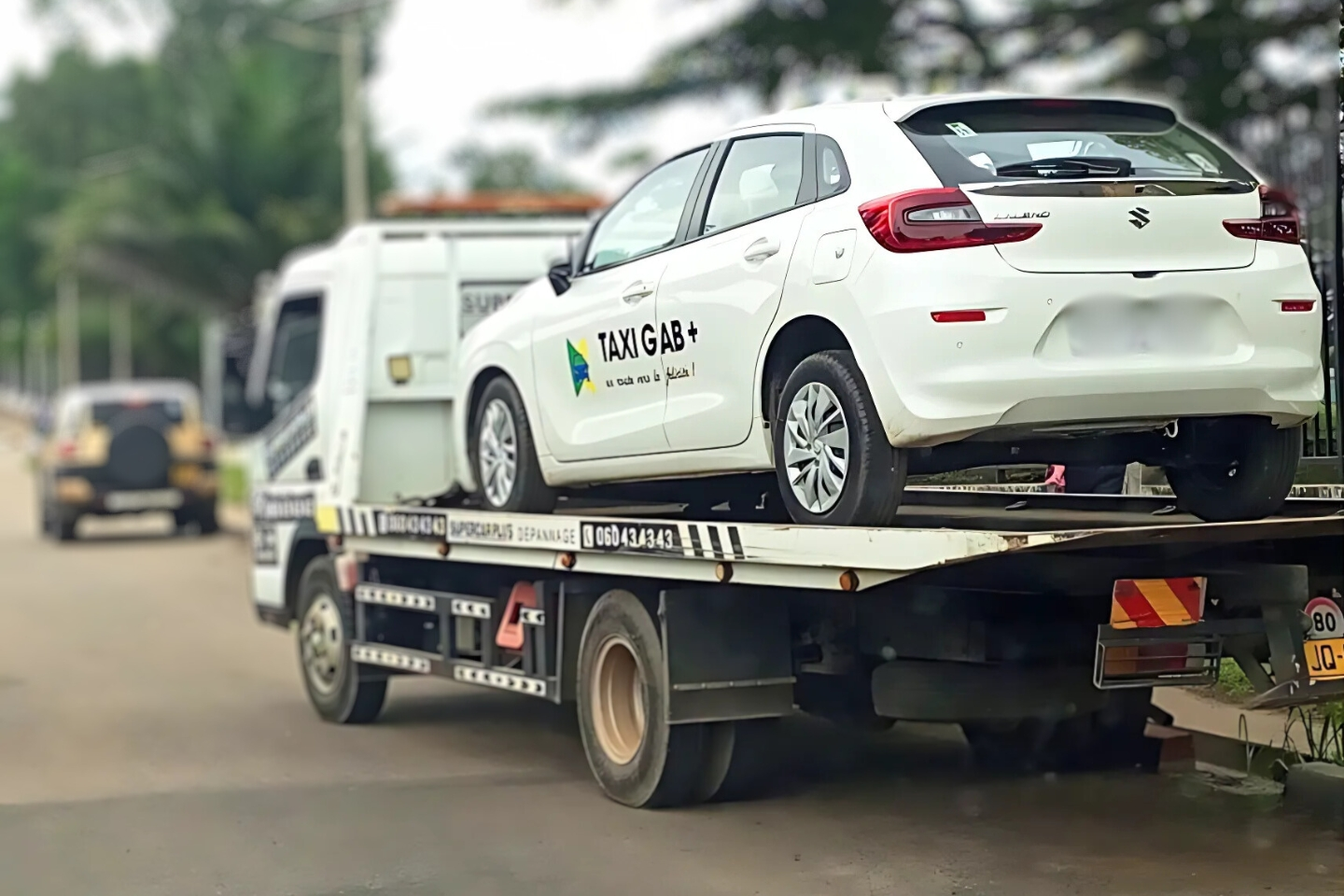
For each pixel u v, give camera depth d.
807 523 6.83
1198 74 17.19
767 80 18.72
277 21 45.38
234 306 36.53
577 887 6.58
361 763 9.14
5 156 82.25
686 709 7.45
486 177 60.91
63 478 24.38
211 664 13.12
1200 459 7.02
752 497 8.12
